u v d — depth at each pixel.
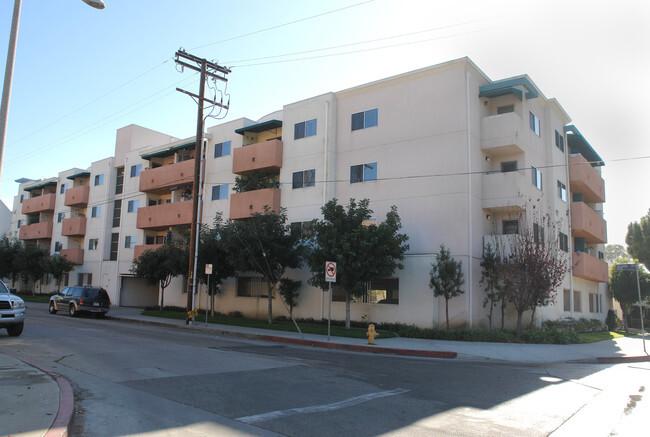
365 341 17.28
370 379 9.98
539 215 23.84
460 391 8.98
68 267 41.78
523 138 22.94
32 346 13.05
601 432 6.57
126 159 40.59
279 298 26.42
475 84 22.58
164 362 11.29
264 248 22.73
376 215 23.58
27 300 40.62
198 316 27.05
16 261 45.97
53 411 6.20
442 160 21.86
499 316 22.53
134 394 7.91
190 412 6.88
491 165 23.61
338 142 25.73
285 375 10.12
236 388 8.61
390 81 24.00
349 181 24.95
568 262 27.20
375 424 6.54
